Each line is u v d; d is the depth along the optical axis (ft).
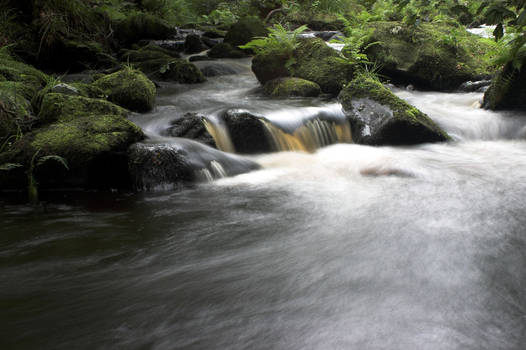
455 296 8.05
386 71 30.81
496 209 12.67
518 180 15.52
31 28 36.60
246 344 6.82
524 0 15.85
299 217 12.53
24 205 14.17
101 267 9.71
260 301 8.06
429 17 41.70
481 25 48.70
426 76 29.78
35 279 9.20
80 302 8.19
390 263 9.45
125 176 15.87
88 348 6.81
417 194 14.29
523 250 9.91
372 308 7.73
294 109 22.31
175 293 8.42
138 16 50.29
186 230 11.80
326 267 9.34
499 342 6.73
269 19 67.15
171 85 34.01
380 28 31.83
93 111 18.99
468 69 29.45
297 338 6.95
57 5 38.78
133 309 7.89
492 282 8.54
